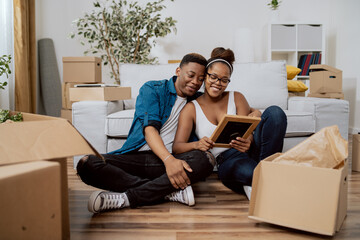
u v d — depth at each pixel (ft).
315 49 13.51
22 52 9.54
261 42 14.06
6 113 4.01
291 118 6.26
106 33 11.29
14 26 9.41
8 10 9.09
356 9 12.25
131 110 6.90
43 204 2.23
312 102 6.63
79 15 12.96
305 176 3.43
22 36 9.56
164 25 11.34
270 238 3.35
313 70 12.99
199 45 13.89
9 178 1.99
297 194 3.47
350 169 6.59
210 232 3.49
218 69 4.30
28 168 2.18
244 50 12.68
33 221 2.16
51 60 12.23
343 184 3.51
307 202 3.42
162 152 4.16
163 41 13.74
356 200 4.58
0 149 2.42
